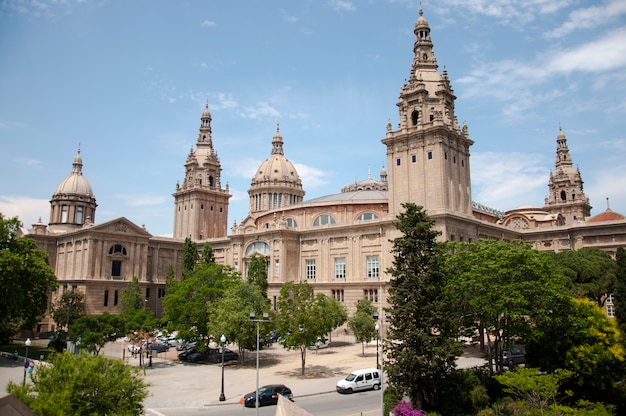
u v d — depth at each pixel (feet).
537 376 133.90
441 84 288.71
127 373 104.94
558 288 157.48
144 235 390.83
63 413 90.33
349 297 307.78
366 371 171.12
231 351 241.76
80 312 315.58
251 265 344.49
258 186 515.91
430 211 262.67
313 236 338.75
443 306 152.56
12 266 218.18
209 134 500.33
